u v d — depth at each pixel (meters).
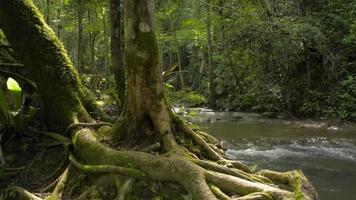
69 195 4.92
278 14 16.50
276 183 5.04
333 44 15.40
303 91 15.84
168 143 5.06
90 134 5.34
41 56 5.75
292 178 4.91
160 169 4.63
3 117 5.75
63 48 6.09
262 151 9.96
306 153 9.76
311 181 7.70
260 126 13.26
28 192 4.88
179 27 24.23
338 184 7.52
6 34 5.71
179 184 4.59
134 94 5.18
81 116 5.82
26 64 5.79
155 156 4.77
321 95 15.12
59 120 5.80
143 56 5.00
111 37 7.04
